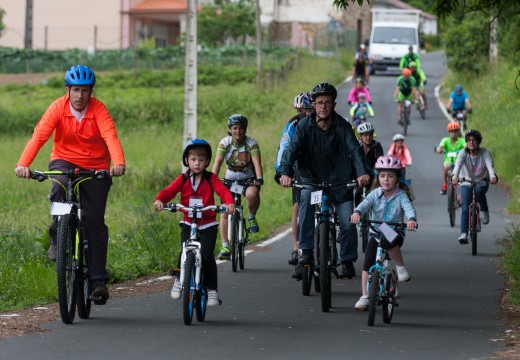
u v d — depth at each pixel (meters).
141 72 117.12
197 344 17.00
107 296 19.59
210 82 113.00
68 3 151.62
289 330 18.62
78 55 126.81
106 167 19.97
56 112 19.47
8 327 18.45
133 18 151.88
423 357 16.05
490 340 17.80
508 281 25.92
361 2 28.12
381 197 20.28
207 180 19.62
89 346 16.72
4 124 90.25
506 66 91.00
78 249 19.17
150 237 30.94
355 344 17.22
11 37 152.38
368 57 112.81
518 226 37.09
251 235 36.41
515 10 35.53
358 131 30.75
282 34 157.00
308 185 22.00
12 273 24.06
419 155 64.06
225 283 25.47
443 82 108.25
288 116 85.50
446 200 48.44
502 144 64.62
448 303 22.42
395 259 20.33
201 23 137.75
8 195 55.03
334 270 22.31
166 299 22.62
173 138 81.88
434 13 30.20
